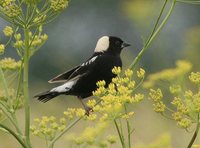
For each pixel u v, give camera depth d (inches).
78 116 337.1
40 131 346.0
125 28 1895.9
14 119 349.7
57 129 348.5
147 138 624.4
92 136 285.6
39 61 1839.3
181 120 331.3
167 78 332.8
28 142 346.9
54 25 1953.7
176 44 1254.3
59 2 346.9
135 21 839.7
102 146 287.1
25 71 355.3
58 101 848.9
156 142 275.0
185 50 833.5
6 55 1640.0
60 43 1946.4
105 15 2080.5
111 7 2079.2
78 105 898.7
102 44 541.3
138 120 645.9
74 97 902.4
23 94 371.6
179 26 1393.9
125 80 336.2
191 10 1755.7
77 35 2044.8
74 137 297.6
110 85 334.0
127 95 331.3
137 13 832.3
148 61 1191.6
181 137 620.4
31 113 794.2
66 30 2011.6
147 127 636.1
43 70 1830.7
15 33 363.6
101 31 2079.2
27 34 353.7
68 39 1982.0
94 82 515.8
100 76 518.9
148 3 839.1
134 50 1674.5
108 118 310.7
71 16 2078.0
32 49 359.9
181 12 1745.8
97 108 313.6
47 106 797.9
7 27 369.1
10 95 367.6
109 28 2068.2
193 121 331.0
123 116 311.4
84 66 515.8
